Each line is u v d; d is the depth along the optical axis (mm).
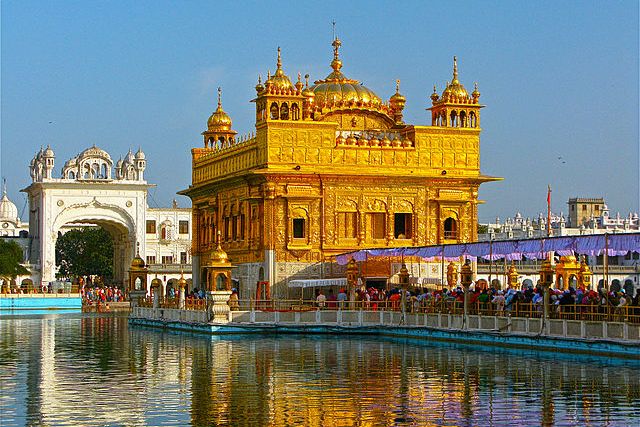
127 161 127875
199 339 52125
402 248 54781
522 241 46094
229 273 56031
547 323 41594
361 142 63875
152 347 47375
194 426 25891
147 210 138750
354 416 27078
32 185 125500
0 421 26719
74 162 127500
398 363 38656
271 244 62438
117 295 109875
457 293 51156
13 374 36469
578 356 39531
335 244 63250
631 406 28250
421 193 64688
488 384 32500
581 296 43062
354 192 63625
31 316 84062
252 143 64750
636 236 39531
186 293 74125
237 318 54969
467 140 65562
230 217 68875
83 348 47375
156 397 30438
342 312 54219
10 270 116625
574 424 25906
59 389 32312
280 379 34281
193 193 75562
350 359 40375
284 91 62969
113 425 26109
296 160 62781
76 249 147125
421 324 50188
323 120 65250
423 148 64812
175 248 139375
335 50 70438
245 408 28344
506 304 45812
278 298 62344
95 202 123875
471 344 45844
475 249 49219
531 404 28703
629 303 40531
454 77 66750
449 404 28828
